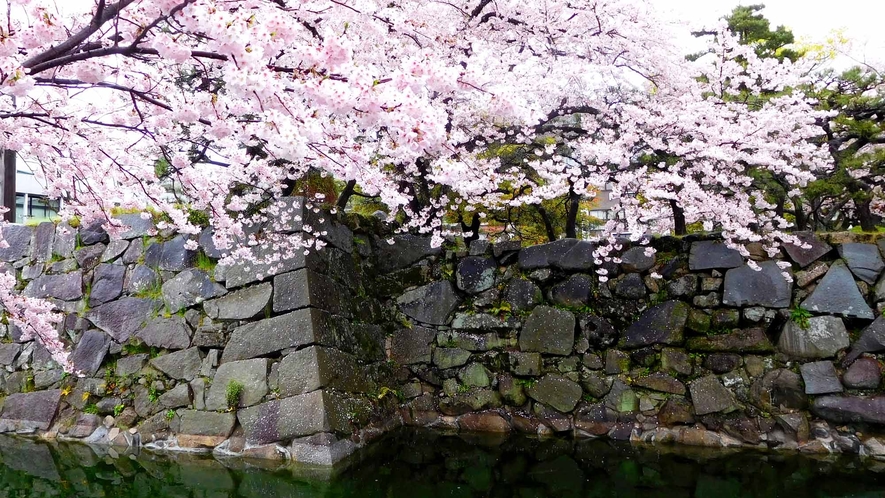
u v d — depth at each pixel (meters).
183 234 5.10
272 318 4.53
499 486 3.60
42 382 5.22
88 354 5.11
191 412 4.55
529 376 5.16
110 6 1.84
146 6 1.86
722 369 4.76
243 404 4.40
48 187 3.32
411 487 3.54
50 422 5.00
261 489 3.48
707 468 3.97
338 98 1.72
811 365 4.55
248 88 1.71
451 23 4.48
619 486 3.59
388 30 3.38
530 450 4.46
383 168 5.00
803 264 4.78
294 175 4.79
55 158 2.89
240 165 3.88
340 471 3.84
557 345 5.14
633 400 4.87
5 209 3.61
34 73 1.89
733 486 3.57
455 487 3.56
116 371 4.99
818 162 4.95
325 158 2.43
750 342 4.71
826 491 3.45
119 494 3.44
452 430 5.09
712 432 4.62
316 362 4.23
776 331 4.76
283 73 2.05
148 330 4.96
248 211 4.87
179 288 4.96
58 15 1.93
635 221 4.76
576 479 3.74
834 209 6.77
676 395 4.79
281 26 1.71
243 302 4.68
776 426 4.51
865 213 5.92
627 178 4.73
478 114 4.68
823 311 4.61
